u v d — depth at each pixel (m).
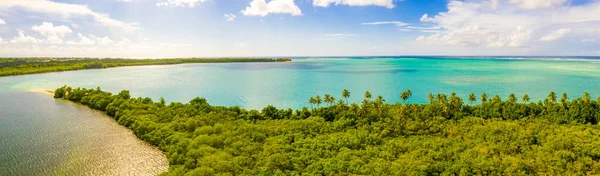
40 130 106.50
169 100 198.12
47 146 90.75
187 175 61.66
